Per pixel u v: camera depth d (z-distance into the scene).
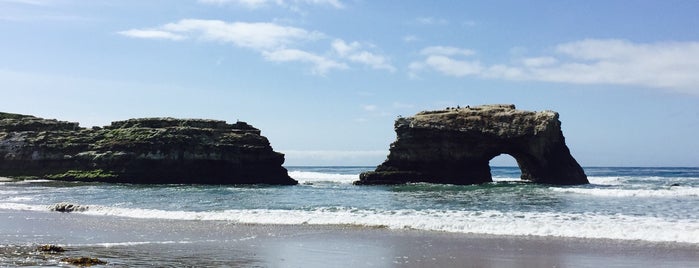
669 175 121.50
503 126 67.12
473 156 68.81
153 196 45.19
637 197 42.19
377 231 24.33
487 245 20.45
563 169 67.94
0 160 74.62
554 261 17.53
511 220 26.98
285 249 19.55
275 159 75.31
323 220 27.56
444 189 55.22
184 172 71.12
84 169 72.12
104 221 28.02
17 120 82.88
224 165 72.25
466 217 28.39
